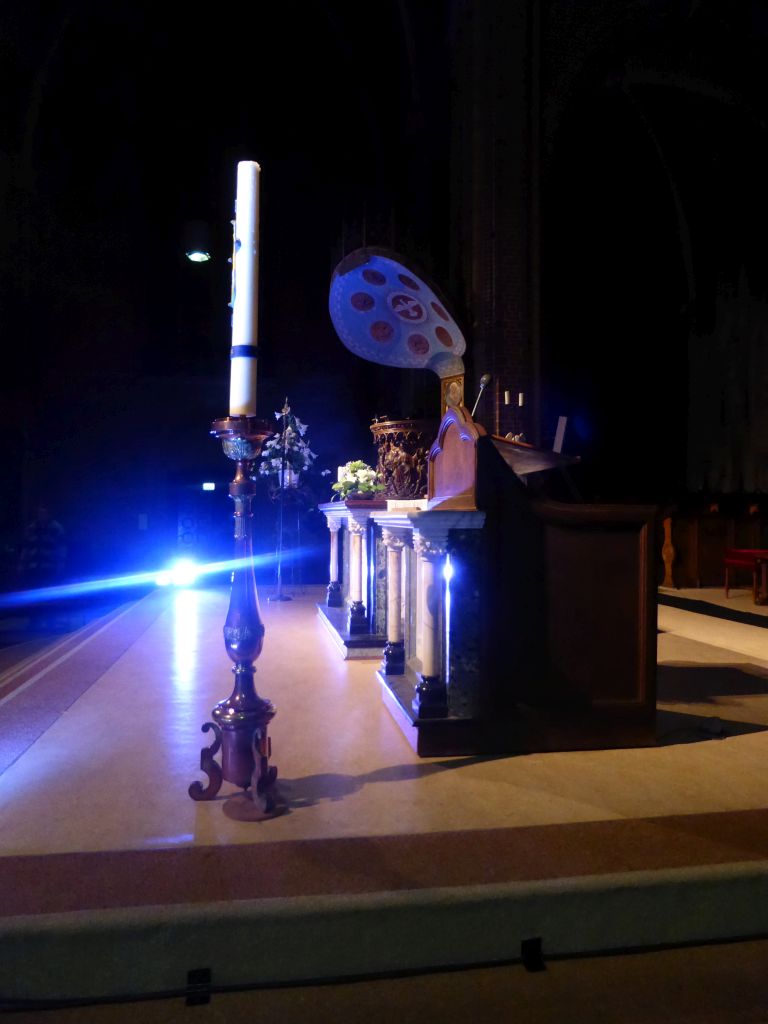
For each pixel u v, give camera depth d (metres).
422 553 3.52
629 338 15.84
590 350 16.08
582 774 3.15
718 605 8.99
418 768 3.22
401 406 14.34
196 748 3.51
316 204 16.11
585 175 14.86
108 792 2.92
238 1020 1.87
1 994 1.90
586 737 3.49
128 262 15.64
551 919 2.12
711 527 11.06
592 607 3.51
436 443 4.30
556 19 11.72
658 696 4.51
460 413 3.73
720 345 13.97
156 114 15.59
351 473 6.68
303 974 2.01
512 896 2.09
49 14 13.75
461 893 2.07
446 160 12.85
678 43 12.13
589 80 12.15
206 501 15.79
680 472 15.21
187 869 2.22
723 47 11.99
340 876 2.17
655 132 13.68
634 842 2.42
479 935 2.08
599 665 3.51
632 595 3.53
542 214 11.54
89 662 5.58
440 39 12.79
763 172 12.72
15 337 14.26
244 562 2.87
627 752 3.46
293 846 2.39
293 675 5.06
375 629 5.78
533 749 3.46
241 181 2.87
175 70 15.41
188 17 14.88
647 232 15.39
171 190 15.84
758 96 12.12
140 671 5.25
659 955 2.16
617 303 15.91
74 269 15.21
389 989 2.00
